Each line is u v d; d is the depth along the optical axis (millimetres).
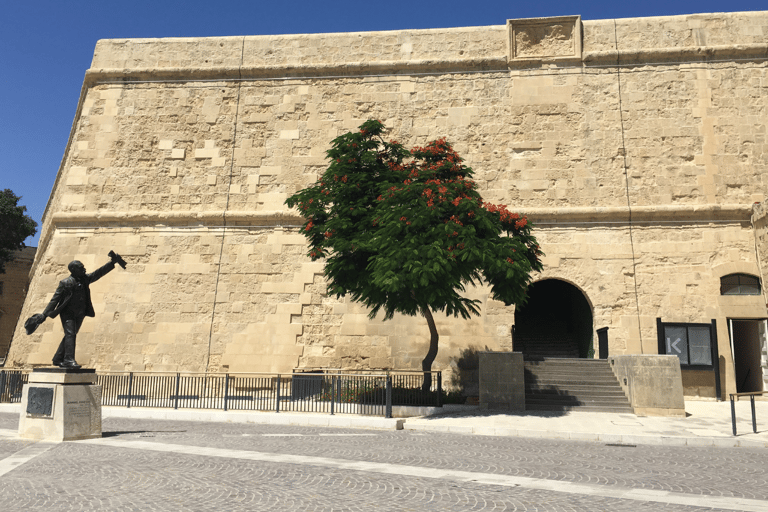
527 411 15125
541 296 31859
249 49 23156
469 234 13180
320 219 15961
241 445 9539
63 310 10594
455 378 19188
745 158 20203
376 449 9305
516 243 13773
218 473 7023
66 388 10008
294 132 22297
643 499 6000
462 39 22312
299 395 14859
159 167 22469
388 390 13188
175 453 8523
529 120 21406
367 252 14477
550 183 20875
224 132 22578
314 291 20734
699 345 17875
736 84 20719
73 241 21906
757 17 21094
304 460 8039
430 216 13562
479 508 5527
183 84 23109
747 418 14039
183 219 21828
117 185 22406
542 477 7152
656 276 19672
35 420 10078
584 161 20875
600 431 11695
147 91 23172
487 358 15508
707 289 19312
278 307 20703
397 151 16016
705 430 12039
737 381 21469
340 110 22266
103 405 16078
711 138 20453
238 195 21984
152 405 16125
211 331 20625
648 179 20484
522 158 21172
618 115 21047
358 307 20391
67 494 5918
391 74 22359
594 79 21422
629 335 19281
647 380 14766
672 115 20797
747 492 6434
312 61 22812
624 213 20172
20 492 5996
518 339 27281
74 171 22609
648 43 21406
